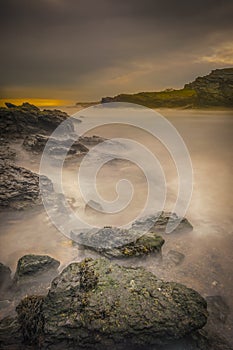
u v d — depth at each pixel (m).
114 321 6.71
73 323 6.68
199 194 21.45
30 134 39.34
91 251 11.26
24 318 7.49
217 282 10.32
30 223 14.88
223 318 8.48
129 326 6.62
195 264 11.43
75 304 7.13
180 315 6.93
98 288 7.60
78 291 7.53
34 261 10.12
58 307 7.09
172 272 10.72
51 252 12.19
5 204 15.52
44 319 6.84
